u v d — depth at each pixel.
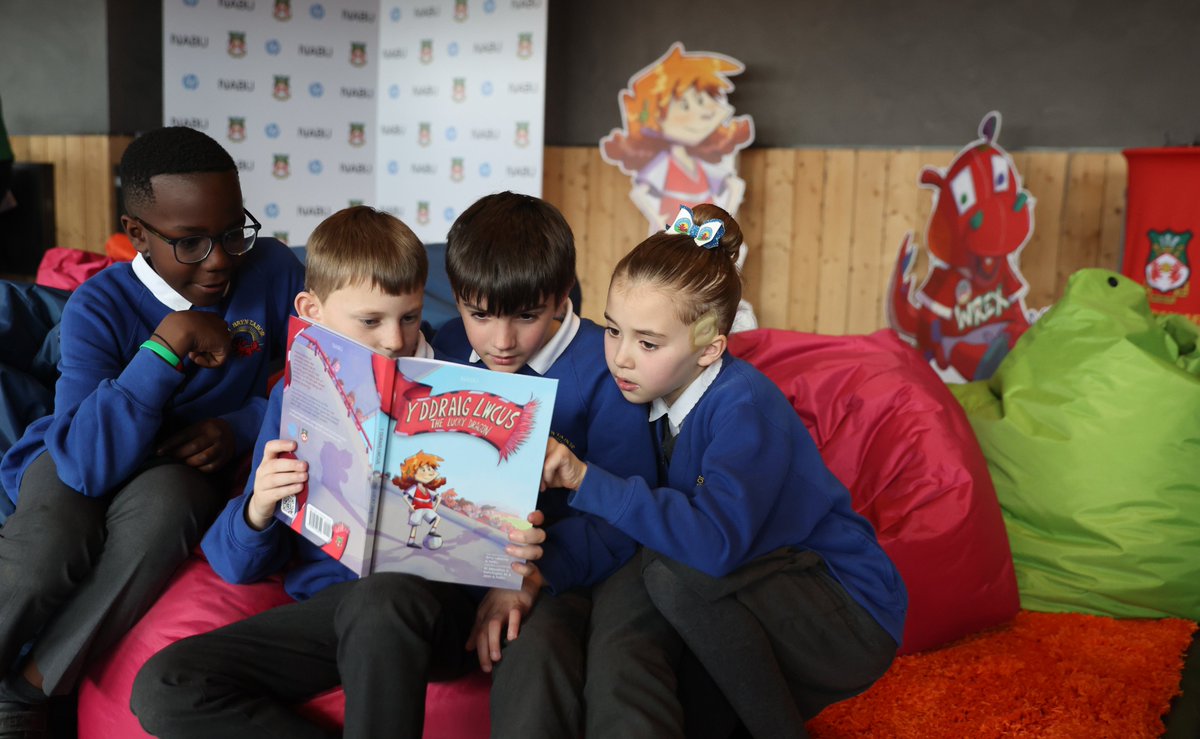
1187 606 2.25
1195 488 2.22
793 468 1.45
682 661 1.42
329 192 5.46
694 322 1.36
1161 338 2.43
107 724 1.55
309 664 1.38
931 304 4.53
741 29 5.16
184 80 5.12
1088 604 2.27
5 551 1.52
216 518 1.64
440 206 5.35
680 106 4.81
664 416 1.52
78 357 1.66
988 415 2.48
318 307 1.50
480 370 1.24
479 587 1.51
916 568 2.00
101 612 1.52
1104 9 4.48
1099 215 4.57
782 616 1.36
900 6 4.84
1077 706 1.82
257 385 1.86
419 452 1.25
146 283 1.72
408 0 5.25
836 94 5.02
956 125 4.82
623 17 5.40
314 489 1.35
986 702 1.83
